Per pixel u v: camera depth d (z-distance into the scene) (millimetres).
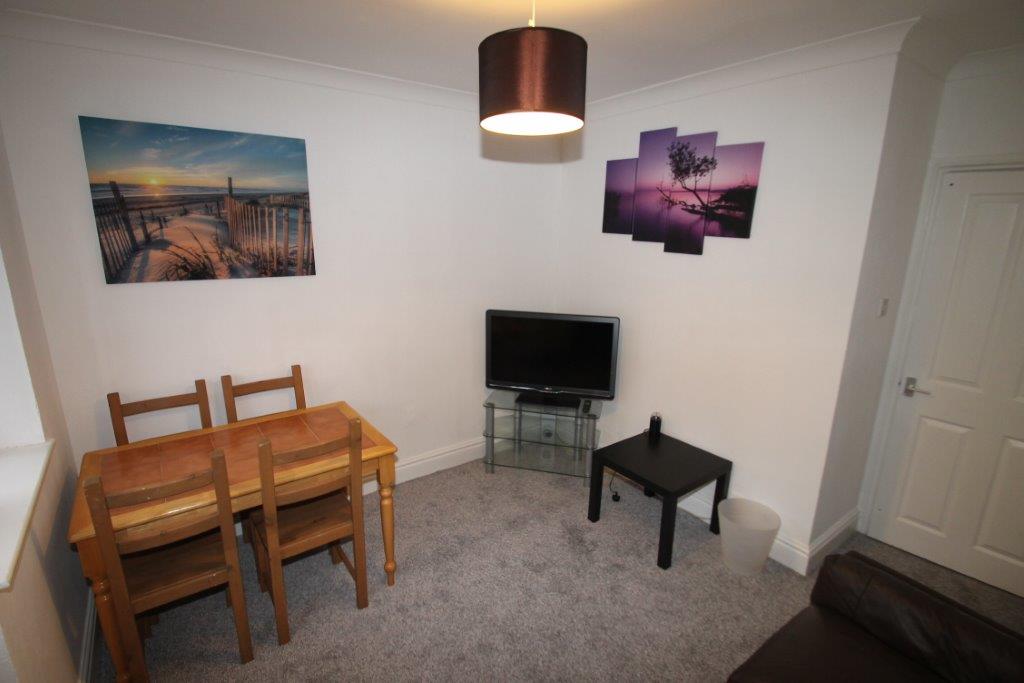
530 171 3264
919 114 2033
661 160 2691
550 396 3275
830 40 1906
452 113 2865
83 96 1906
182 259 2201
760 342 2381
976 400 2234
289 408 2637
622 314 3076
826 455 2211
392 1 1640
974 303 2197
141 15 1752
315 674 1779
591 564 2375
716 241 2496
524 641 1929
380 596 2156
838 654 1421
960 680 1305
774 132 2197
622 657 1861
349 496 2246
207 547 1863
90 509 1420
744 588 2230
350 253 2674
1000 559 2236
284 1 1640
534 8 1647
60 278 1966
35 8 1682
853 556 1648
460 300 3164
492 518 2746
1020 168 2018
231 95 2205
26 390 1579
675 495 2268
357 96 2533
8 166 1779
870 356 2281
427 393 3152
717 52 2086
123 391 2174
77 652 1683
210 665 1806
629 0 1601
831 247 2072
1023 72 1943
